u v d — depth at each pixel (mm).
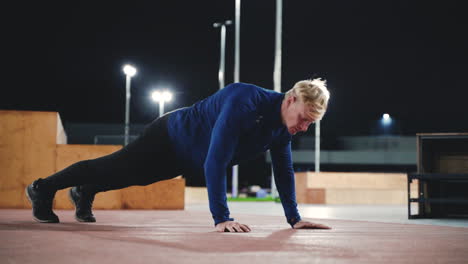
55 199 6855
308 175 18094
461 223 5121
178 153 3064
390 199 17000
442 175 5684
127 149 3139
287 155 3262
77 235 2475
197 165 3059
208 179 2805
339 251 2004
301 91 2713
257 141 2926
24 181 6742
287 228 3289
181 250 1919
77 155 6906
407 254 1961
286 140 3174
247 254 1843
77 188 3676
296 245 2180
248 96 2797
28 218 4039
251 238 2449
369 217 6449
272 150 3248
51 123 6879
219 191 2801
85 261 1618
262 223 3912
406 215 7230
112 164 3152
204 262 1622
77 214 3695
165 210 7305
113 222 3734
